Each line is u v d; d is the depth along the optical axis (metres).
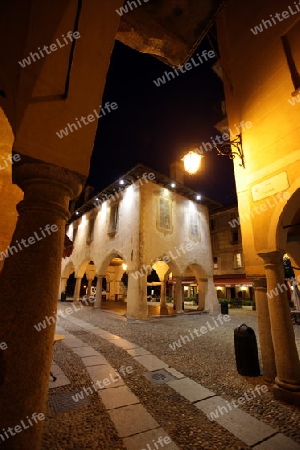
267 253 4.69
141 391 4.41
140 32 4.68
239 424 3.40
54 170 2.10
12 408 1.55
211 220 28.02
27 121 2.06
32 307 1.75
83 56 2.53
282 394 4.11
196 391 4.44
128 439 3.02
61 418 3.44
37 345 1.71
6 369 1.60
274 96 5.04
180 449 2.86
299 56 4.63
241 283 22.20
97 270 17.92
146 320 12.99
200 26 4.74
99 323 11.80
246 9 6.05
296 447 2.92
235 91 6.10
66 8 2.45
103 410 3.70
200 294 17.75
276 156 4.86
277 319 4.48
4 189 4.91
